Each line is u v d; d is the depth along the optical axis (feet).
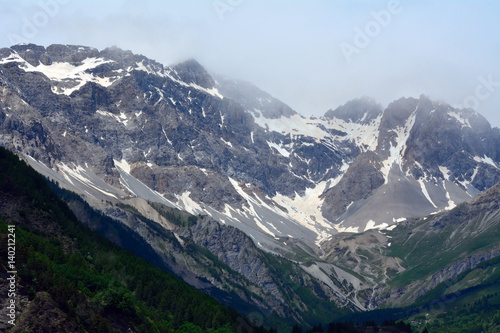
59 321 621.31
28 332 598.34
